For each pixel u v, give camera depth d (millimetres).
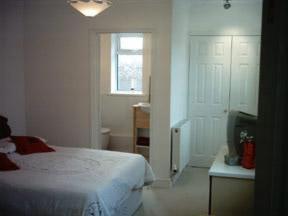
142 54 6105
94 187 2467
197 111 5227
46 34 4531
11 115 4473
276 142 551
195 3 5000
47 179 2623
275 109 555
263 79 608
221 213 2900
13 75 4480
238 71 4996
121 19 4234
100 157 3354
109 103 6227
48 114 4637
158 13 4078
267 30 593
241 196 2844
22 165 3012
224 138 5152
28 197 2445
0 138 3736
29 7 4547
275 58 559
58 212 2352
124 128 6215
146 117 5465
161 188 4223
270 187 570
